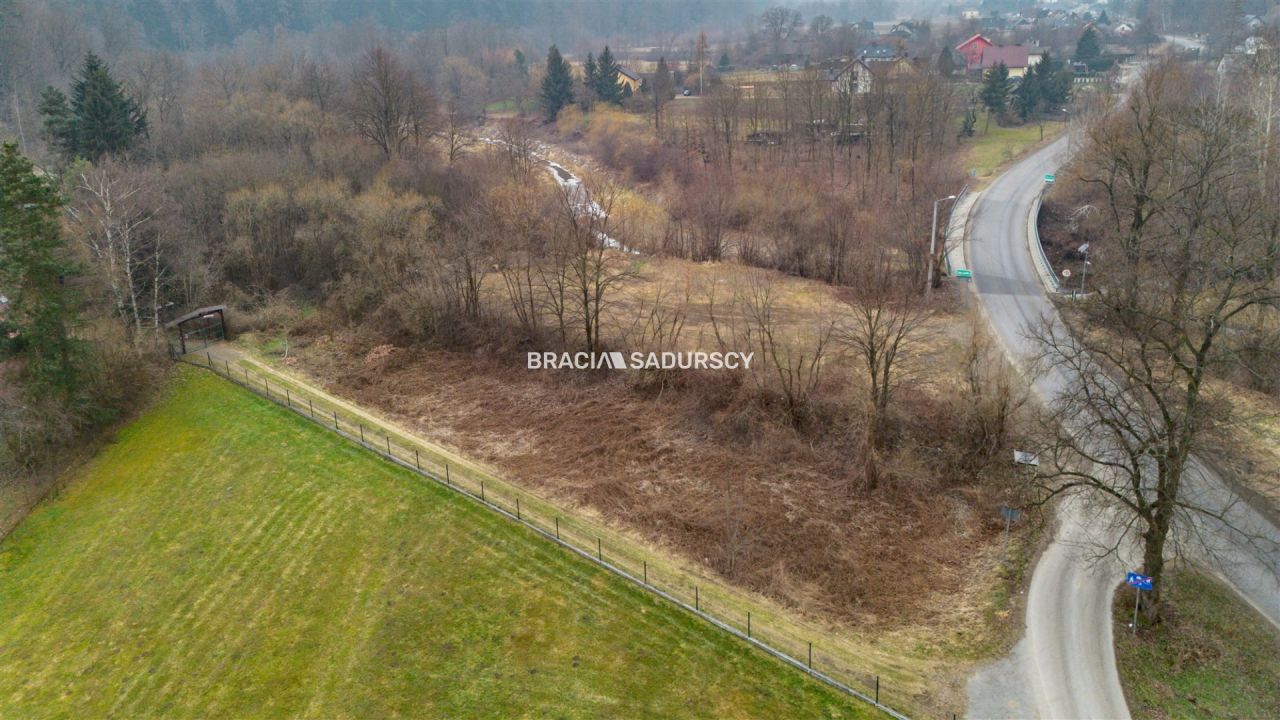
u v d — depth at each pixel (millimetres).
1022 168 103312
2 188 48438
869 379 52094
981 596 36531
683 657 33562
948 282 69938
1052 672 31859
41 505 48531
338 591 38938
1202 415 32156
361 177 83688
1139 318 45062
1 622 39938
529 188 83938
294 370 61688
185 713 33375
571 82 144625
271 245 73250
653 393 55500
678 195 95750
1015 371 51594
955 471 44938
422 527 42750
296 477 48094
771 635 34625
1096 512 39344
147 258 65000
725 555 39938
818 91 112750
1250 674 30906
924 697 31141
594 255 66500
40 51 113125
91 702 34562
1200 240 50344
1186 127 65500
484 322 64875
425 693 32938
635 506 44094
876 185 92188
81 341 52406
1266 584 35312
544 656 34156
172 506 46875
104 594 40812
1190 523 33469
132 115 89062
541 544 40750
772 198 85750
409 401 57125
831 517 42625
